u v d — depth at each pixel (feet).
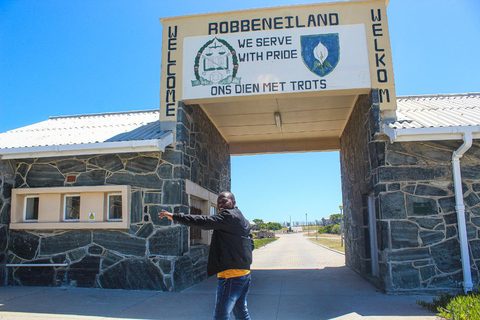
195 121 28.81
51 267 25.05
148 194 24.61
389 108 23.90
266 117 33.99
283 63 25.21
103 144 23.65
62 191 25.49
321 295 22.58
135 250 24.13
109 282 24.07
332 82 24.62
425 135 21.99
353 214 33.76
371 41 24.93
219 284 11.43
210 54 25.94
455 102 30.78
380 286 23.40
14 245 25.66
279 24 25.71
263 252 71.82
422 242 22.24
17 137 28.94
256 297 22.22
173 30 26.63
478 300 16.60
